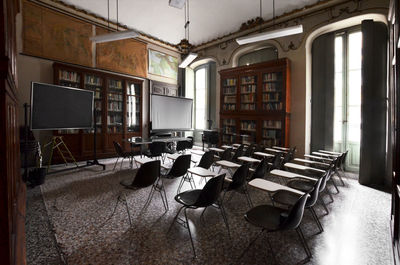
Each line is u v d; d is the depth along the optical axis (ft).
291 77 21.49
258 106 22.63
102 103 22.86
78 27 21.43
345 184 15.58
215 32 25.81
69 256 6.95
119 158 23.48
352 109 18.90
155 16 22.02
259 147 18.98
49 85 16.26
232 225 9.18
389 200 12.37
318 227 9.14
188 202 8.22
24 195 10.03
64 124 17.31
